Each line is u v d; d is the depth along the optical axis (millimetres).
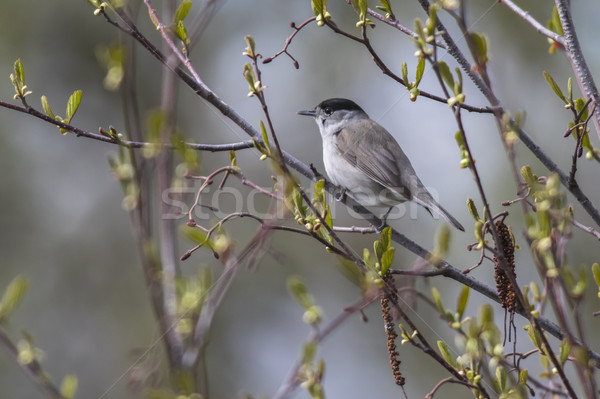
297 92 15570
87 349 13875
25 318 13875
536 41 13844
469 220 13492
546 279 4523
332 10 15406
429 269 6020
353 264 5418
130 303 14367
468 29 4695
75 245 14938
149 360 5293
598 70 13062
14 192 15031
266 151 5379
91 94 15531
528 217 4539
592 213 5762
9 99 15195
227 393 13492
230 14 15773
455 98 4527
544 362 5535
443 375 13047
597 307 11461
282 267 14234
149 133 5559
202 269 5453
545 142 13062
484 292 5992
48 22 15164
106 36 15359
